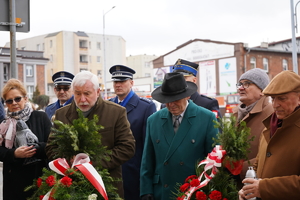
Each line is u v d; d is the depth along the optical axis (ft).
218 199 9.96
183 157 11.80
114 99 17.30
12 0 22.88
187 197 10.14
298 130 8.82
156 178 12.27
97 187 9.80
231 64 133.08
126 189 15.25
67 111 12.29
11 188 13.26
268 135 9.61
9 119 13.35
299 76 9.01
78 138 10.30
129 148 11.85
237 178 11.47
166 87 11.82
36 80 155.63
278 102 8.93
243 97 12.66
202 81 141.69
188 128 12.00
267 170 9.12
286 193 8.41
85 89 11.60
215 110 15.15
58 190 9.62
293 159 8.72
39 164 13.43
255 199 8.72
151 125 12.67
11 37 23.08
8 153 12.62
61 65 197.26
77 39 199.52
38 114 13.88
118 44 214.07
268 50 135.74
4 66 132.67
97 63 207.10
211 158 10.25
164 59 157.07
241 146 10.11
